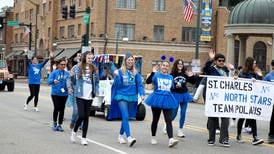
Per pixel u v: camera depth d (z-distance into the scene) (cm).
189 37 5906
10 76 3422
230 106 1232
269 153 1123
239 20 3562
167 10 5825
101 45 5569
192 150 1138
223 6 6141
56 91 1411
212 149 1161
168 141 1261
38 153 1059
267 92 1259
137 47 5719
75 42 6069
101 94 1773
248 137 1384
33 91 2003
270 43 5859
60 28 6650
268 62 5881
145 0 5750
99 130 1461
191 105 2770
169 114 1174
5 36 8669
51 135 1333
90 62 1177
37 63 2011
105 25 5584
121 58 1855
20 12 8206
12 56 8194
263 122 1856
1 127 1477
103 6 5584
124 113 1175
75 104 1351
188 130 1507
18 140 1232
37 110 2006
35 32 6850
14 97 2812
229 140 1321
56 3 6756
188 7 4094
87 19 4153
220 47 5900
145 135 1368
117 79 1184
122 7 5681
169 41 5825
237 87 1243
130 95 1188
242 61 3684
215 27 5984
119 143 1214
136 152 1089
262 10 3516
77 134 1348
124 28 5700
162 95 1166
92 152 1081
